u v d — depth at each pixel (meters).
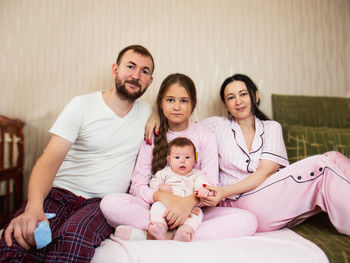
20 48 1.65
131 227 0.93
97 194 1.12
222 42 1.70
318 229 1.08
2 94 1.65
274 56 1.73
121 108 1.19
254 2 1.72
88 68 1.65
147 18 1.67
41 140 1.64
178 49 1.68
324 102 1.69
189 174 1.19
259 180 1.13
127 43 1.65
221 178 1.31
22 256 0.76
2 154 1.46
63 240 0.79
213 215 1.10
